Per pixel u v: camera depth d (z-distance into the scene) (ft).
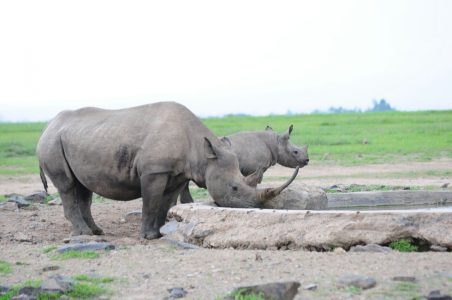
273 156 64.90
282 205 45.27
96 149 46.47
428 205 53.78
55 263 35.99
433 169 96.43
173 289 29.43
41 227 50.90
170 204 46.85
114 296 29.48
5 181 92.22
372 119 201.36
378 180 83.46
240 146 61.41
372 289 28.37
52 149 48.73
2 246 41.65
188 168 45.50
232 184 44.16
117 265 35.01
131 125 46.11
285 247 37.19
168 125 45.37
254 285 28.02
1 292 30.19
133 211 58.03
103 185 47.21
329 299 27.43
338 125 183.11
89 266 35.01
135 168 45.65
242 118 229.66
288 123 193.77
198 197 70.03
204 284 30.53
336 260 33.30
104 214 58.75
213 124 189.78
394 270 30.99
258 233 37.88
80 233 48.06
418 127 167.43
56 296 29.19
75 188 49.49
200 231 39.58
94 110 49.21
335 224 36.50
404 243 35.58
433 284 28.76
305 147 65.92
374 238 35.73
